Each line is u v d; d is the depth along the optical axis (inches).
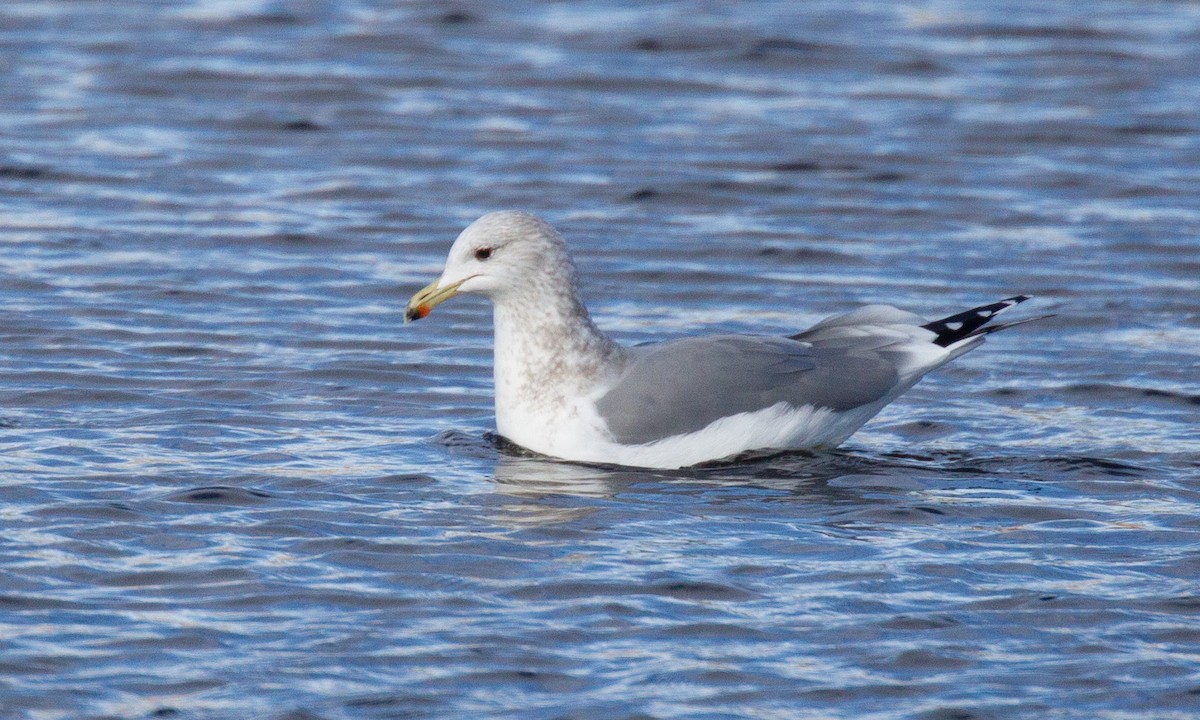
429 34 1290.6
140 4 1365.7
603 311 746.8
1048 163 1005.8
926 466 545.6
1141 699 370.0
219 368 642.8
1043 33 1332.4
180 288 754.2
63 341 668.1
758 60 1237.1
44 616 403.9
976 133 1065.5
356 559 445.7
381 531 467.8
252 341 681.0
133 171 954.1
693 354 548.4
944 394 635.5
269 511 482.6
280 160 987.3
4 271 768.3
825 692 372.2
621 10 1395.2
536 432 550.0
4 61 1175.6
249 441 554.3
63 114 1059.9
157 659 382.0
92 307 719.1
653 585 431.2
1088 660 389.7
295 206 903.7
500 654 388.5
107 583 425.7
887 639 400.5
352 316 725.3
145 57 1197.7
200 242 833.5
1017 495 514.0
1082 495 514.9
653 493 511.8
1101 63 1238.9
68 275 767.1
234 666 379.2
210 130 1041.5
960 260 831.1
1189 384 643.5
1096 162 1007.6
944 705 366.3
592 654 389.7
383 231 863.1
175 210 887.1
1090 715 362.6
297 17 1332.4
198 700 362.6
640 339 704.4
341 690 368.8
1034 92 1167.0
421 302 552.1
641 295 772.6
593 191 940.0
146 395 604.7
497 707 362.6
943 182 967.6
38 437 549.6
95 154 982.4
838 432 562.3
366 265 807.1
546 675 378.3
